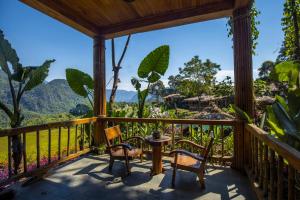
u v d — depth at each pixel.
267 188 2.05
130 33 4.32
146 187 2.73
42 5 3.06
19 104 3.90
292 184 1.33
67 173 3.25
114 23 4.11
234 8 3.25
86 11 3.57
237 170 3.32
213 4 3.37
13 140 3.60
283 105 2.40
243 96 3.22
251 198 2.40
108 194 2.55
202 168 2.63
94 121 4.39
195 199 2.39
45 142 7.52
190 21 3.71
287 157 1.29
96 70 4.48
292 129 1.94
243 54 3.21
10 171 2.68
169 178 3.03
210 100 12.20
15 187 2.75
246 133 3.20
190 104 17.27
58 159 3.50
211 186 2.74
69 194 2.55
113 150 3.51
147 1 3.25
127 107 6.25
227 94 11.77
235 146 3.36
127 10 3.55
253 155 2.77
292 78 2.54
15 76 3.83
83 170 3.38
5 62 3.72
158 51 4.87
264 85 6.83
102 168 3.48
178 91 25.50
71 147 6.11
